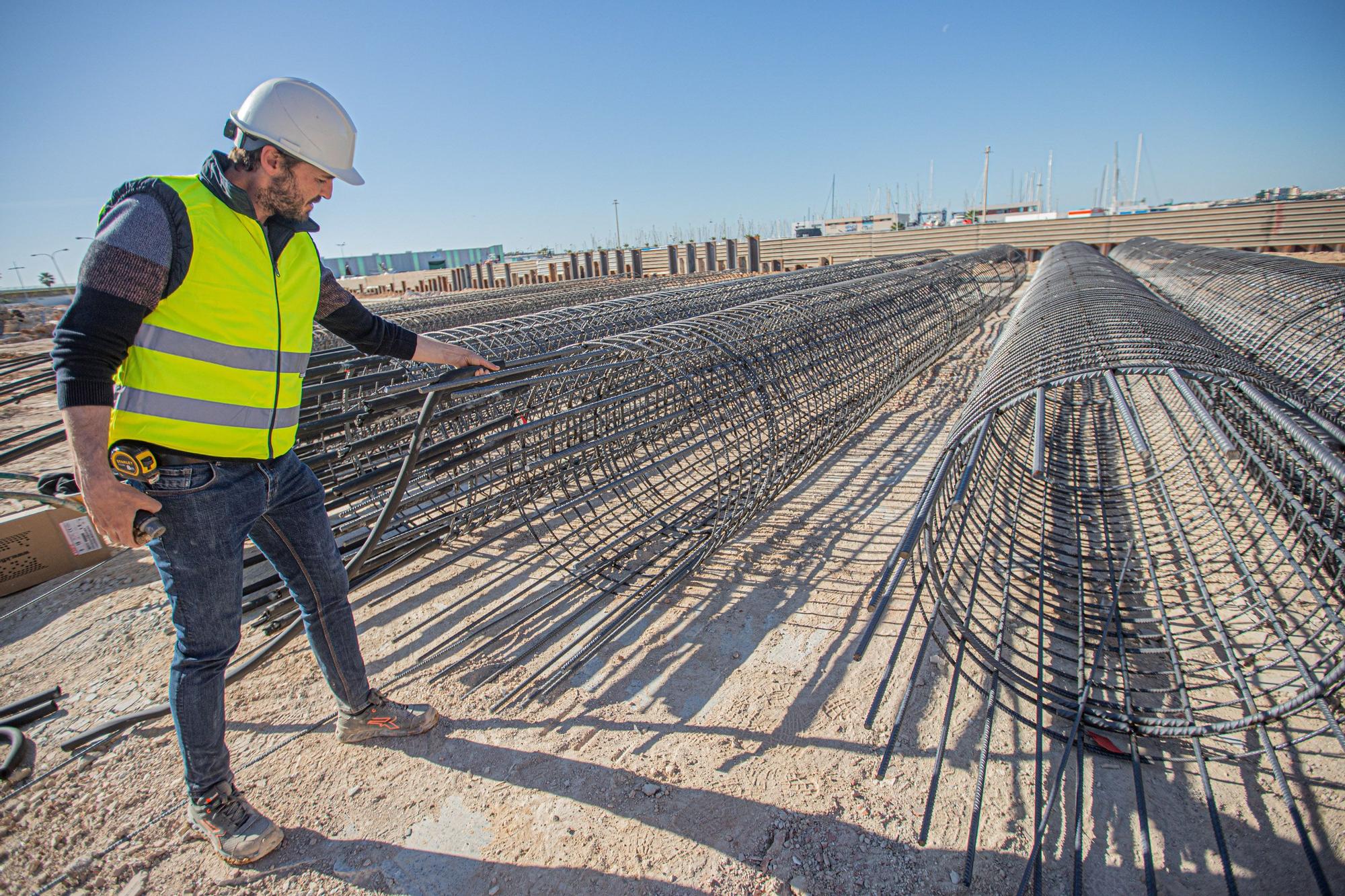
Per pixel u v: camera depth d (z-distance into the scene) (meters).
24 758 2.59
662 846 2.10
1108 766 2.31
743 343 4.68
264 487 2.00
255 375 1.85
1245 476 4.22
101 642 3.38
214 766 2.06
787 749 2.48
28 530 3.94
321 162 1.75
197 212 1.65
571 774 2.42
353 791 2.38
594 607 3.49
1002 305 14.55
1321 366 5.01
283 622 3.30
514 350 5.49
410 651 3.22
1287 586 3.16
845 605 3.41
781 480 4.50
